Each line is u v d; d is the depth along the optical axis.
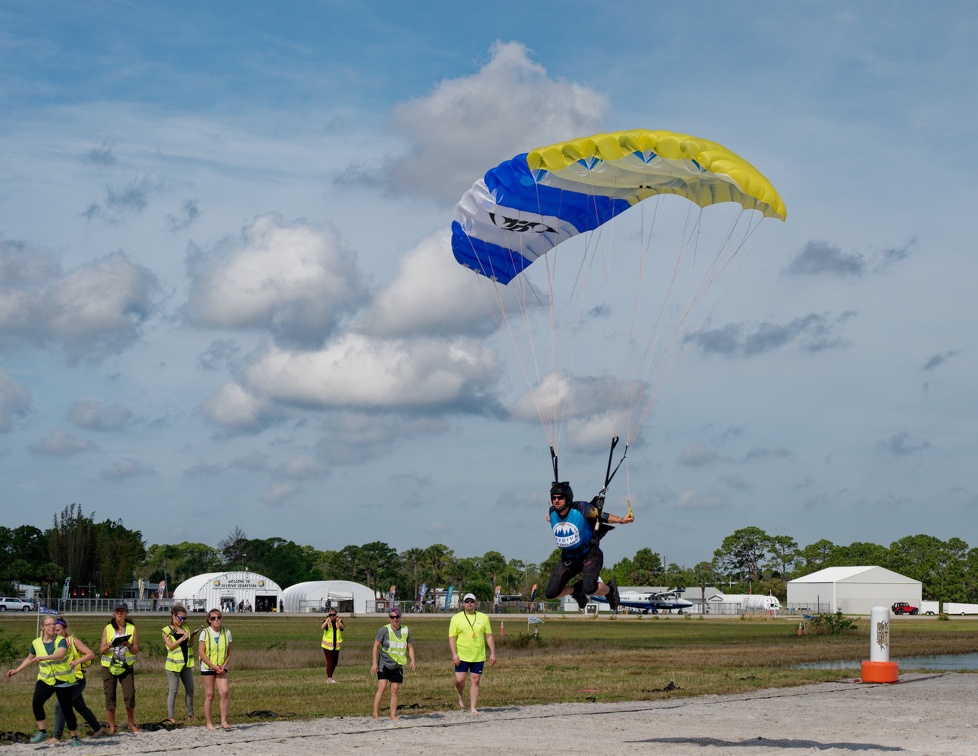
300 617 99.19
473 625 19.88
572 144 16.64
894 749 15.98
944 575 160.88
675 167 16.91
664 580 165.25
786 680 27.83
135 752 15.55
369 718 19.28
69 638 16.95
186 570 196.25
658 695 23.86
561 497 14.80
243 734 17.28
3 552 138.88
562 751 15.52
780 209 15.50
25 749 15.84
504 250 20.16
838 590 119.44
